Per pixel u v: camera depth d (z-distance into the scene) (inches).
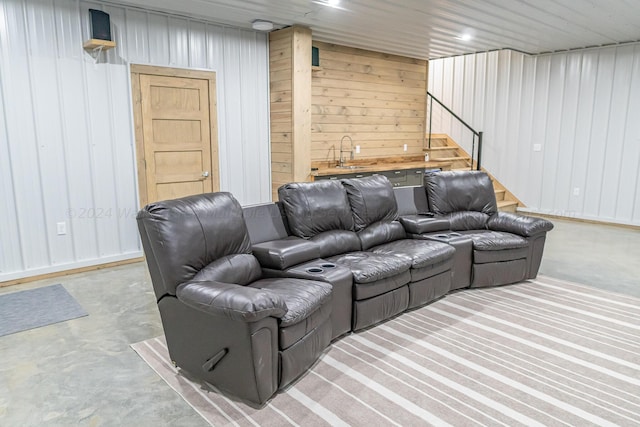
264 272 115.5
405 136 297.9
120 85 175.2
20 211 157.6
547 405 87.4
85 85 166.7
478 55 309.0
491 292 152.1
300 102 211.2
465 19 193.5
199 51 194.7
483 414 84.4
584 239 229.0
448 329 122.0
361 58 261.6
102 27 160.6
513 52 291.6
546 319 128.7
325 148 251.6
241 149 215.2
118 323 126.2
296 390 92.6
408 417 83.4
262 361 84.4
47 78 158.2
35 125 157.5
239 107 211.5
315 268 113.8
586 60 262.4
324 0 164.9
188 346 94.3
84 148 169.2
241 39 207.6
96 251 176.6
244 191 219.0
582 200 274.4
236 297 82.4
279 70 213.8
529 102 289.1
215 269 98.3
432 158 316.2
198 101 197.5
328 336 106.6
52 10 156.4
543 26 206.7
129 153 180.7
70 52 161.9
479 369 100.7
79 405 88.0
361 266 120.4
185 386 94.6
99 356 107.4
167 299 96.2
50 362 104.6
